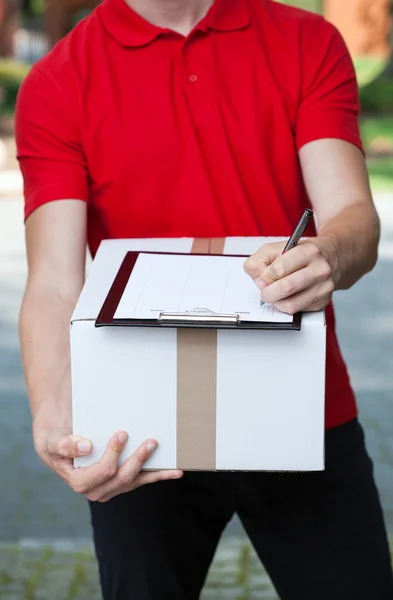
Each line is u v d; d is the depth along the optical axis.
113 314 1.50
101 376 1.54
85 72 1.91
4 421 5.22
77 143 1.92
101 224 2.00
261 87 1.92
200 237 1.92
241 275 1.62
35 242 1.91
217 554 3.76
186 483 1.93
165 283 1.59
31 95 1.93
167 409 1.55
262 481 1.94
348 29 22.62
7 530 4.07
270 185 1.93
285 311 1.49
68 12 22.02
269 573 2.03
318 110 1.93
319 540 1.96
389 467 4.61
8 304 7.41
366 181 1.93
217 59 1.92
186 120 1.89
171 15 1.90
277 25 1.96
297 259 1.47
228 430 1.55
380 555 1.98
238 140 1.91
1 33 26.56
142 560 1.90
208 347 1.52
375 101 18.62
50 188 1.90
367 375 5.85
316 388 1.52
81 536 4.00
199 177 1.90
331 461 1.96
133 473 1.57
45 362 1.78
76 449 1.56
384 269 8.44
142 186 1.92
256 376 1.53
